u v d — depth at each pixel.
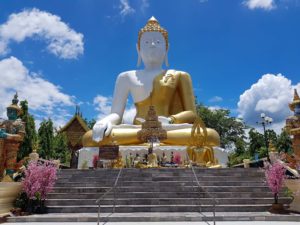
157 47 25.53
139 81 24.47
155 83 24.12
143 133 20.30
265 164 13.12
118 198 12.68
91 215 11.15
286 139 37.03
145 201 12.41
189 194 12.90
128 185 13.77
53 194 13.01
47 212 12.13
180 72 24.80
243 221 10.23
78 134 47.38
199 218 10.40
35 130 28.77
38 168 12.39
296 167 14.48
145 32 25.97
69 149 46.59
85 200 12.57
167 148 20.58
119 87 24.91
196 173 14.83
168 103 24.09
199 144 20.36
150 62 25.52
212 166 18.08
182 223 9.81
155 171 14.86
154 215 10.87
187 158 20.14
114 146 18.03
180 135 20.88
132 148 20.78
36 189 11.97
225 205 12.15
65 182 14.17
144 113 24.00
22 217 10.67
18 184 12.34
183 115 22.78
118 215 10.98
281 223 9.80
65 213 11.96
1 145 14.62
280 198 12.51
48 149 32.19
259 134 42.44
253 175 14.54
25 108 28.33
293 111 15.51
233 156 43.59
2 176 14.52
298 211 11.70
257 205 12.16
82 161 21.19
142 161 19.20
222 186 13.42
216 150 20.77
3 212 11.22
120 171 14.45
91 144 21.61
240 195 12.84
